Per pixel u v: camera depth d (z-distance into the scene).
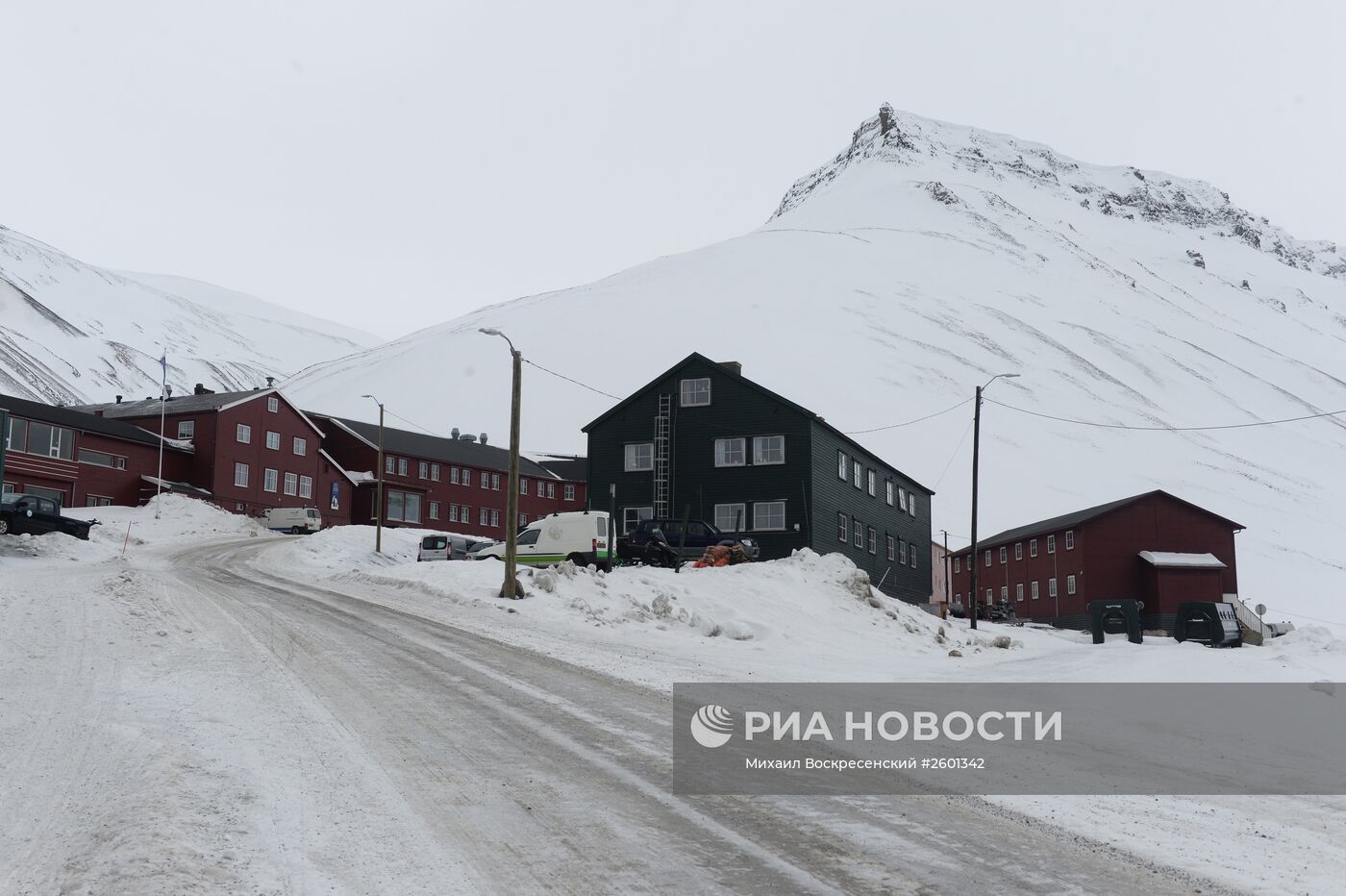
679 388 51.81
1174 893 7.48
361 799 9.21
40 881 7.13
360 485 84.50
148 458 70.00
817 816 9.23
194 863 7.24
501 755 11.05
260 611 22.89
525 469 95.44
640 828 8.65
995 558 83.19
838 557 38.56
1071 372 172.88
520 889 7.14
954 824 9.17
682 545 40.97
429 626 22.25
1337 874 8.10
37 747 10.85
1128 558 66.06
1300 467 145.38
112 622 19.12
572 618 25.61
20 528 39.59
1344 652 23.47
